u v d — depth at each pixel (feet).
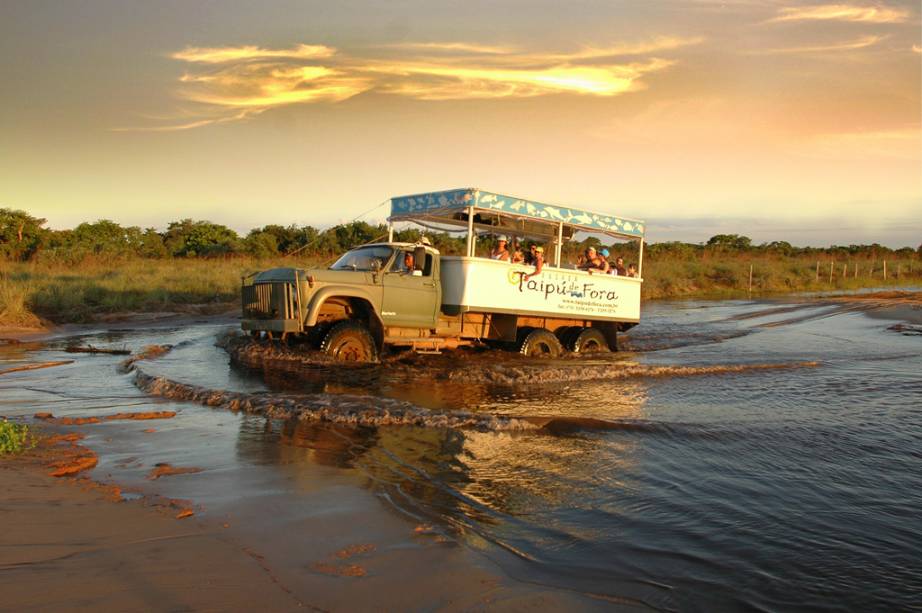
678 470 20.53
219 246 134.62
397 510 16.10
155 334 53.98
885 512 17.30
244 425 23.88
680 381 37.42
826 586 13.00
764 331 66.23
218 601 10.95
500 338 45.93
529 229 48.11
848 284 146.92
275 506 15.89
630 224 52.11
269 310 37.86
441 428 24.36
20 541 12.82
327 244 103.55
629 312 52.29
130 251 123.85
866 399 32.30
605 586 12.60
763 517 16.71
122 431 22.54
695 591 12.56
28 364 37.37
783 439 24.43
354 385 31.96
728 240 219.82
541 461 20.93
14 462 18.21
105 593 10.94
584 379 37.81
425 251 41.81
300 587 11.73
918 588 13.01
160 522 14.35
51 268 100.89
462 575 12.64
